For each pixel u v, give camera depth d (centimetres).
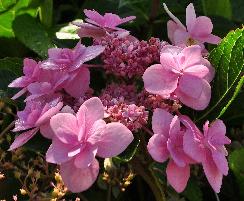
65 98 34
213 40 38
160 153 30
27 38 45
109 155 29
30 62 36
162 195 34
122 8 50
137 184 41
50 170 36
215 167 31
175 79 32
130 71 34
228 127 43
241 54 34
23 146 34
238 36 34
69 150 29
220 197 41
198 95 32
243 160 38
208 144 31
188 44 38
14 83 35
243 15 52
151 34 48
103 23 39
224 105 36
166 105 32
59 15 56
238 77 36
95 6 50
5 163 35
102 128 29
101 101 32
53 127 30
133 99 33
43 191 35
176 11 49
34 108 32
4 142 38
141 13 49
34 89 34
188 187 35
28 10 47
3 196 36
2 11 46
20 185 37
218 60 35
